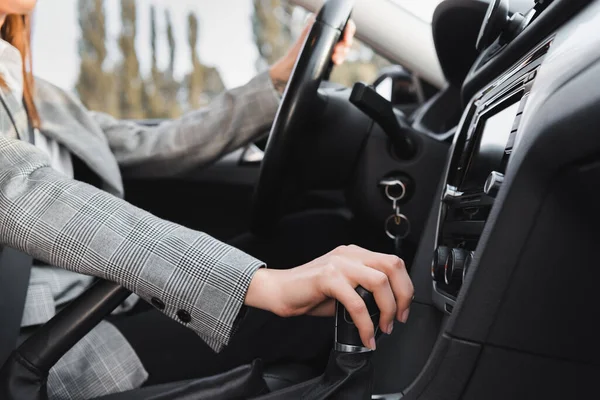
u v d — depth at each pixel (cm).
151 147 125
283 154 97
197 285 59
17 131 90
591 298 46
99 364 81
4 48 88
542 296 47
